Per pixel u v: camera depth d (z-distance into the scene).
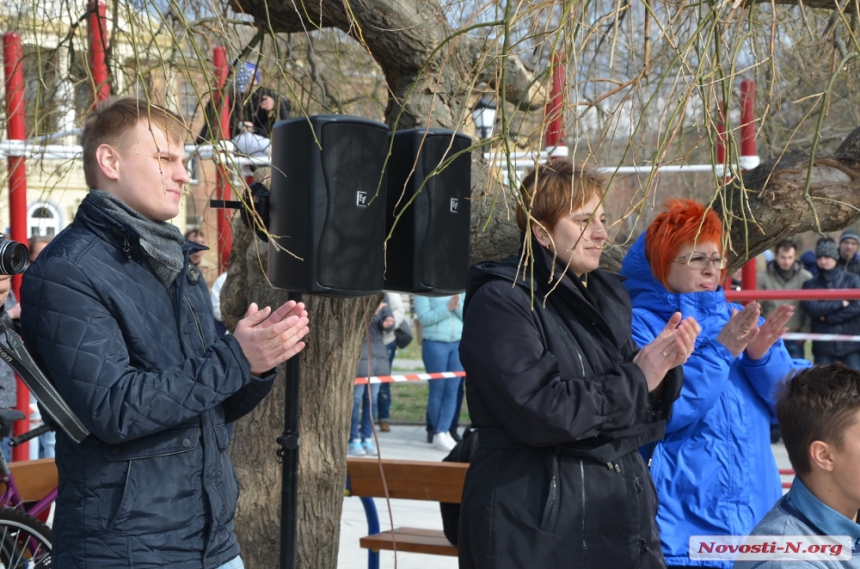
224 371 1.78
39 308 1.74
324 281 2.07
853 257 7.42
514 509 2.00
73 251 1.77
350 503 5.55
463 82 2.61
